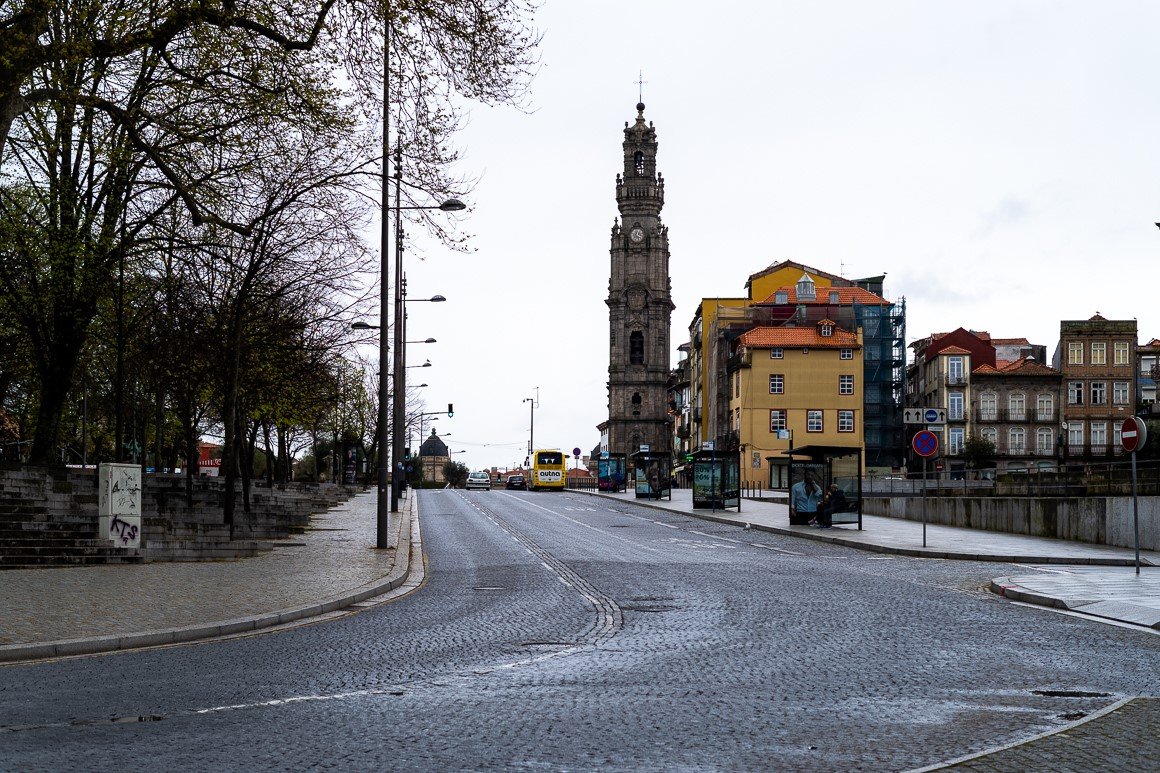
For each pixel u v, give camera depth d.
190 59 27.53
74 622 14.78
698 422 128.38
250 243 34.81
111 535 24.59
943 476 64.81
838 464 41.75
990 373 107.06
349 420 79.94
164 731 8.60
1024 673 11.40
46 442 33.41
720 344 110.31
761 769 7.45
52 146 28.03
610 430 166.38
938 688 10.55
